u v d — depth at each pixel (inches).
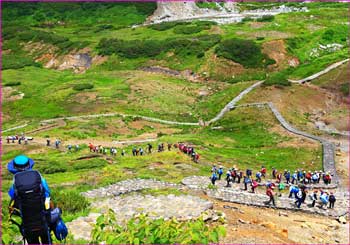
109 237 400.2
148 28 6333.7
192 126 3225.9
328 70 4143.7
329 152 2273.6
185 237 396.2
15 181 327.9
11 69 5280.5
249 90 3759.8
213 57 4857.3
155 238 395.2
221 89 4168.3
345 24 5777.6
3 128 3255.4
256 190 1464.1
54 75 5017.2
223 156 2149.4
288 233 939.3
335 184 1742.1
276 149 2385.6
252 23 6058.1
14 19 7790.4
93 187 1241.4
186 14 7308.1
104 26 6840.6
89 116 3425.2
